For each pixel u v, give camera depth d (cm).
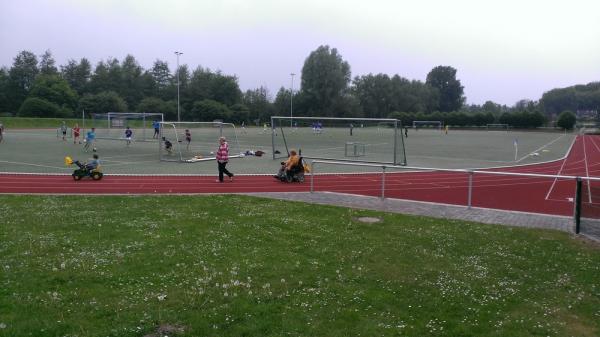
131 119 7088
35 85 10438
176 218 1233
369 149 4059
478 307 688
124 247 942
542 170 2916
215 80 11712
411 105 13612
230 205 1458
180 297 692
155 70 12594
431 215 1346
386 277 805
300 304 679
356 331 600
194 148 4062
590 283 796
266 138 5591
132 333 575
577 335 610
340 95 12031
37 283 734
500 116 11519
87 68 12781
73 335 566
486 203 1652
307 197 1647
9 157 3056
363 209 1419
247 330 591
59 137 5322
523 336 601
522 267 878
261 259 886
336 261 887
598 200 1194
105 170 2442
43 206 1391
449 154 3956
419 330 611
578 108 17700
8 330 570
